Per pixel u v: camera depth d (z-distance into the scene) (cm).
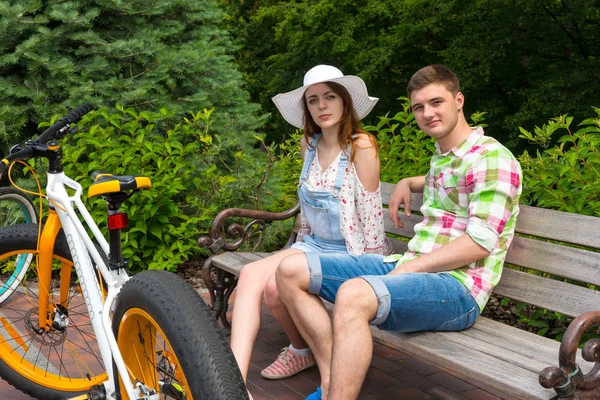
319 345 271
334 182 310
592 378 203
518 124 1349
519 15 1398
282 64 1839
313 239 328
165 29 606
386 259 291
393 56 1574
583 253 262
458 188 276
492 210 260
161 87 580
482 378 222
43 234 271
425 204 292
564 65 1411
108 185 214
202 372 172
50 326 283
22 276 354
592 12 1321
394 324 254
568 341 199
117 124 498
